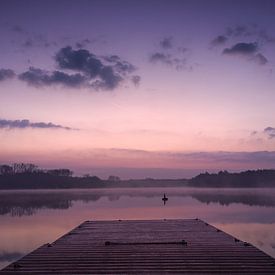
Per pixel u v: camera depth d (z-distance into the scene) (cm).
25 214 2873
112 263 779
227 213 2784
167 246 961
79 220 2389
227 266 746
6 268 743
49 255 860
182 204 3978
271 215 2617
